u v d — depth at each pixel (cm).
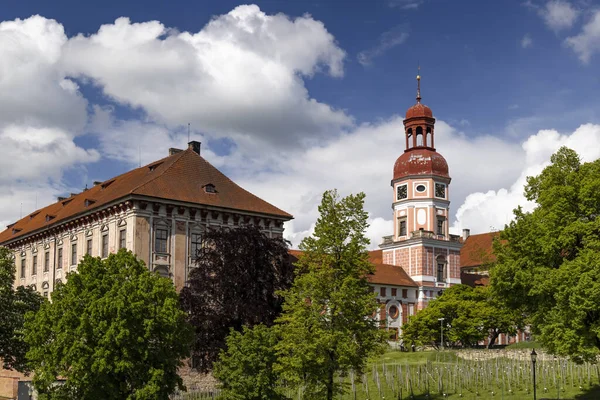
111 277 4903
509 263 5647
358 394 6384
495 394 6131
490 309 10131
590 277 4931
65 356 4531
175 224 7706
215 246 6962
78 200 9456
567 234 5391
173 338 4831
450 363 7606
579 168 5734
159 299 4941
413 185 12731
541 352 8062
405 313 12225
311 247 5166
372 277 11869
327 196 5206
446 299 10919
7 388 6500
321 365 4903
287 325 5134
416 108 12900
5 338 6181
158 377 4584
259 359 5306
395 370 7206
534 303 5619
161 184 7769
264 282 6912
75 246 8512
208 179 8256
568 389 6088
